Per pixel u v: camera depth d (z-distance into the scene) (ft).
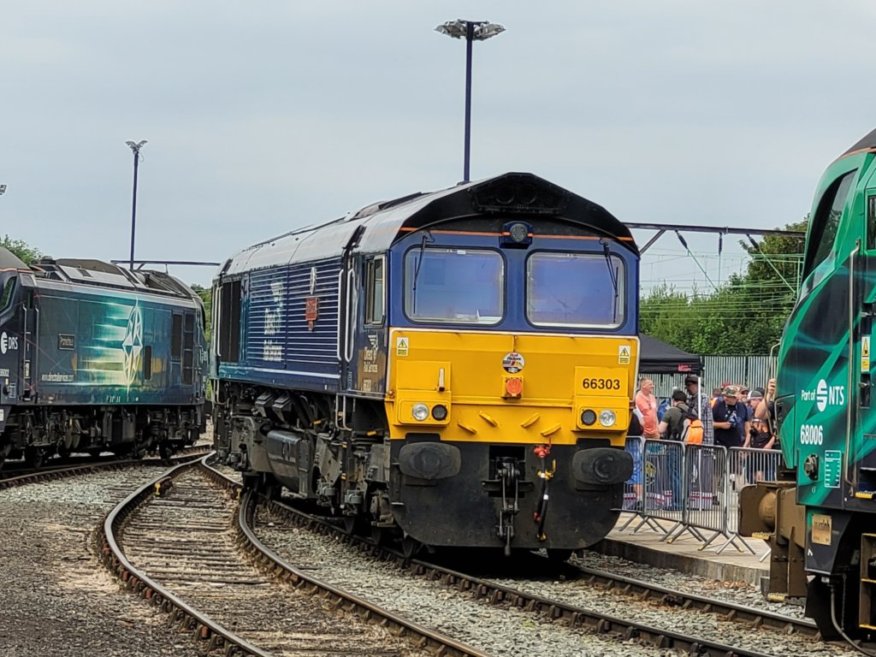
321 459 78.02
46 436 124.16
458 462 65.51
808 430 45.27
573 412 66.69
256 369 92.84
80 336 127.44
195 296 159.53
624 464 66.23
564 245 67.46
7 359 113.91
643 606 58.44
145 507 96.53
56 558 69.72
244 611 55.98
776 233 142.20
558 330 66.95
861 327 42.45
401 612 56.59
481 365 66.08
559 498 66.74
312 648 48.57
